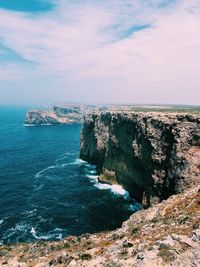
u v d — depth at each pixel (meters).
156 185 62.84
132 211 68.44
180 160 55.88
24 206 71.25
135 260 20.05
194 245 20.41
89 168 112.00
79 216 65.00
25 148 156.50
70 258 23.94
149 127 67.88
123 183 84.06
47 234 56.09
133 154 75.19
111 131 92.06
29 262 26.92
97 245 27.84
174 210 32.91
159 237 23.47
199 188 38.78
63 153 143.25
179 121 60.62
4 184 90.31
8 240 53.47
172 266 18.39
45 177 98.62
